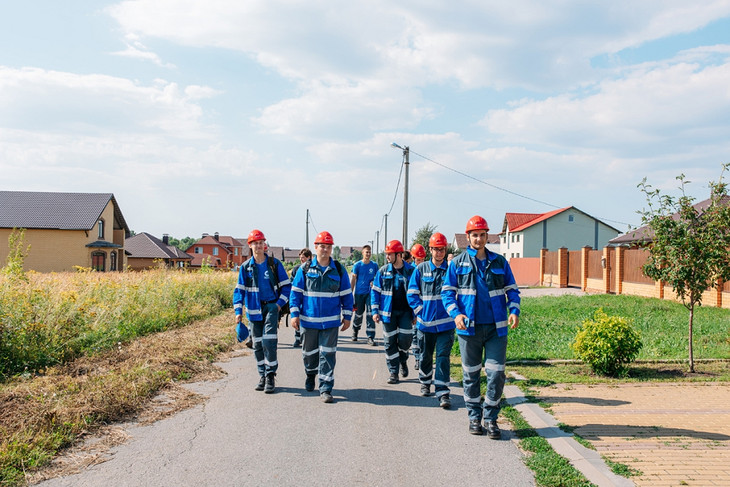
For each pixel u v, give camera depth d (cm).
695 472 408
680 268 809
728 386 718
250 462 441
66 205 4375
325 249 662
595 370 794
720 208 809
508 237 6356
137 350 866
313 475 416
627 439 487
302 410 602
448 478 412
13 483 392
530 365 870
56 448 457
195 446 478
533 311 1630
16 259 1280
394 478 412
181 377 744
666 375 791
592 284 2698
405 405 630
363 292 1137
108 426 530
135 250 5841
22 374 688
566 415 572
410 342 778
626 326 779
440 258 653
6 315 771
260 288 702
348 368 859
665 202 848
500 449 479
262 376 701
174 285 1540
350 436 511
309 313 663
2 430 471
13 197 4406
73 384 627
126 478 406
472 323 521
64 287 1125
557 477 405
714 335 1136
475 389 530
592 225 5756
